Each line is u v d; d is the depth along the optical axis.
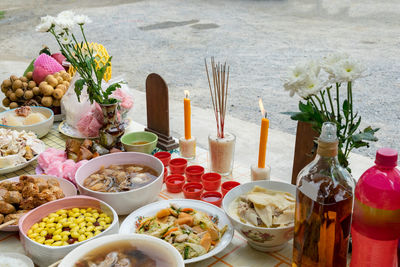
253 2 8.62
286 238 0.79
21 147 1.23
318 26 6.35
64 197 0.97
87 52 1.29
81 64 1.23
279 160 2.70
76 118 1.46
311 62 0.71
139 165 1.14
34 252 0.78
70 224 0.85
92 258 0.70
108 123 1.25
